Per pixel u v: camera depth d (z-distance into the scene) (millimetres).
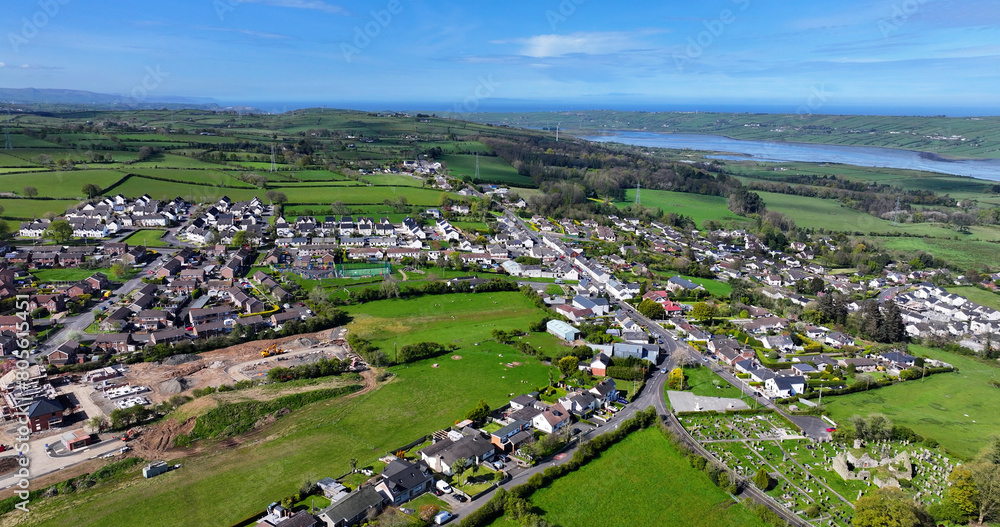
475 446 96125
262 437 101750
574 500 86812
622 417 114438
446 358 139125
